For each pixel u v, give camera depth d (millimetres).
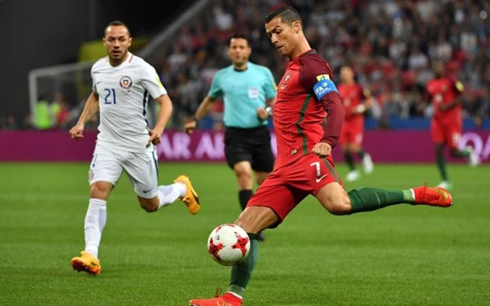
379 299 23094
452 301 22750
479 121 86625
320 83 20469
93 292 24000
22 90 111188
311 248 33000
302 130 21094
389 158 87750
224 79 35469
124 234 37500
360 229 39062
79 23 115688
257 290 24438
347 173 74750
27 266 28609
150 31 122750
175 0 123875
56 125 98062
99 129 28281
